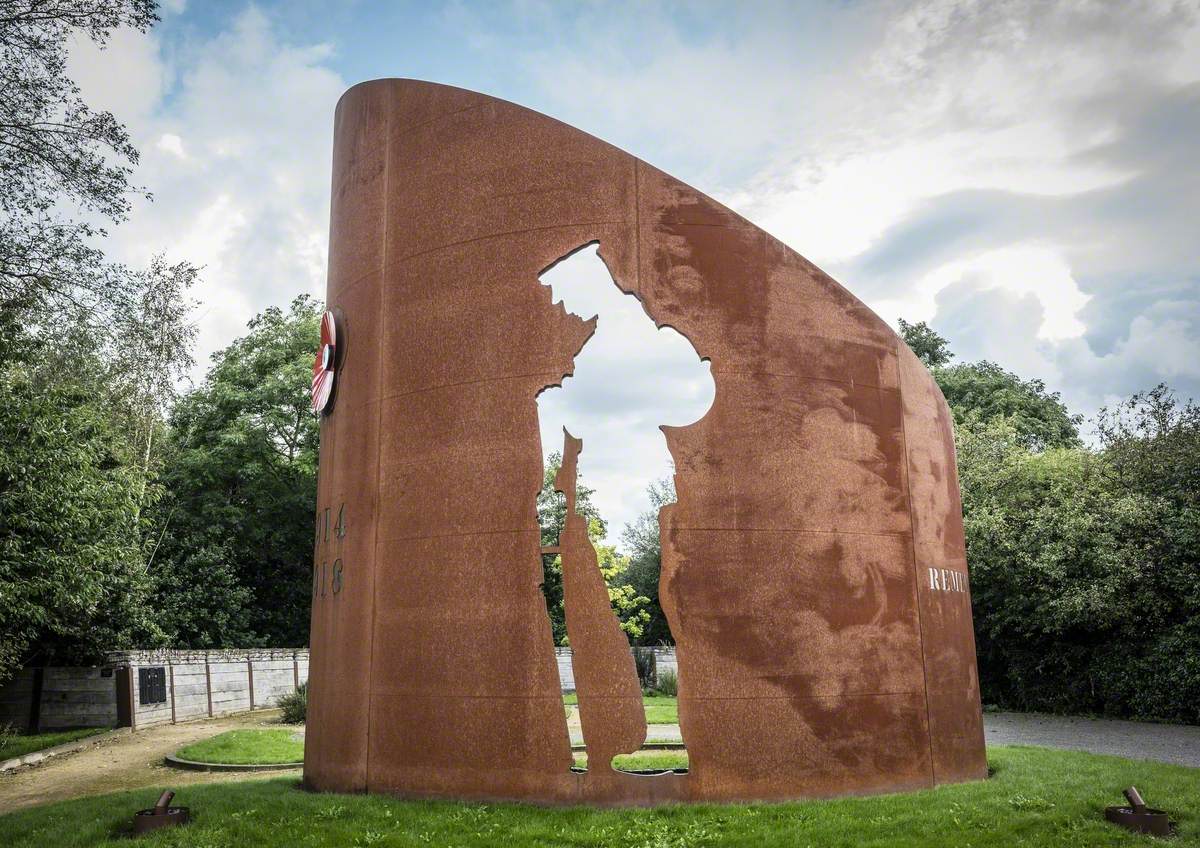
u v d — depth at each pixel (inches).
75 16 653.9
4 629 727.7
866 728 394.6
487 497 399.5
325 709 441.4
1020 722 864.3
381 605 420.8
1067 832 331.6
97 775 580.7
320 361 495.5
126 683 828.6
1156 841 322.3
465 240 428.1
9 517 674.8
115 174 695.7
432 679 396.2
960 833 327.3
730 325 408.5
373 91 485.1
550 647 379.9
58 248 695.1
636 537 1648.6
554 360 401.1
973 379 1558.8
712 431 397.1
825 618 396.5
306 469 1248.2
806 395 414.6
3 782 569.3
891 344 449.4
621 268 407.5
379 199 466.0
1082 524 872.9
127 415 1067.3
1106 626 877.2
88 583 756.6
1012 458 1059.9
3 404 677.9
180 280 1093.8
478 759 380.5
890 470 431.2
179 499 1227.2
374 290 457.1
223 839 333.4
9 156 666.8
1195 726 804.0
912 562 428.5
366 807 366.3
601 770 369.4
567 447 395.5
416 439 422.6
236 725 878.4
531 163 424.5
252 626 1291.8
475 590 394.3
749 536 391.5
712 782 369.7
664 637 1589.6
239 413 1284.4
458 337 419.8
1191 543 815.1
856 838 321.1
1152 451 887.1
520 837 323.6
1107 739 713.6
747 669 380.5
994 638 1016.9
